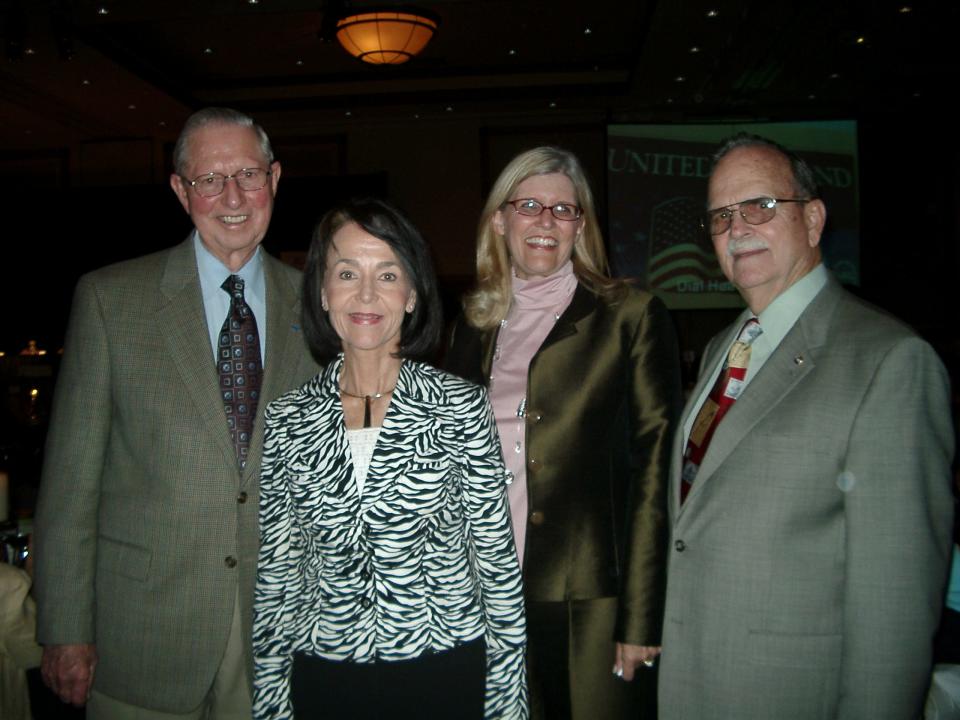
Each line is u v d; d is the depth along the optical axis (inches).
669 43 288.2
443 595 57.7
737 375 64.1
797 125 364.8
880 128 382.6
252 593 68.5
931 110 376.2
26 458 140.8
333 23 243.3
